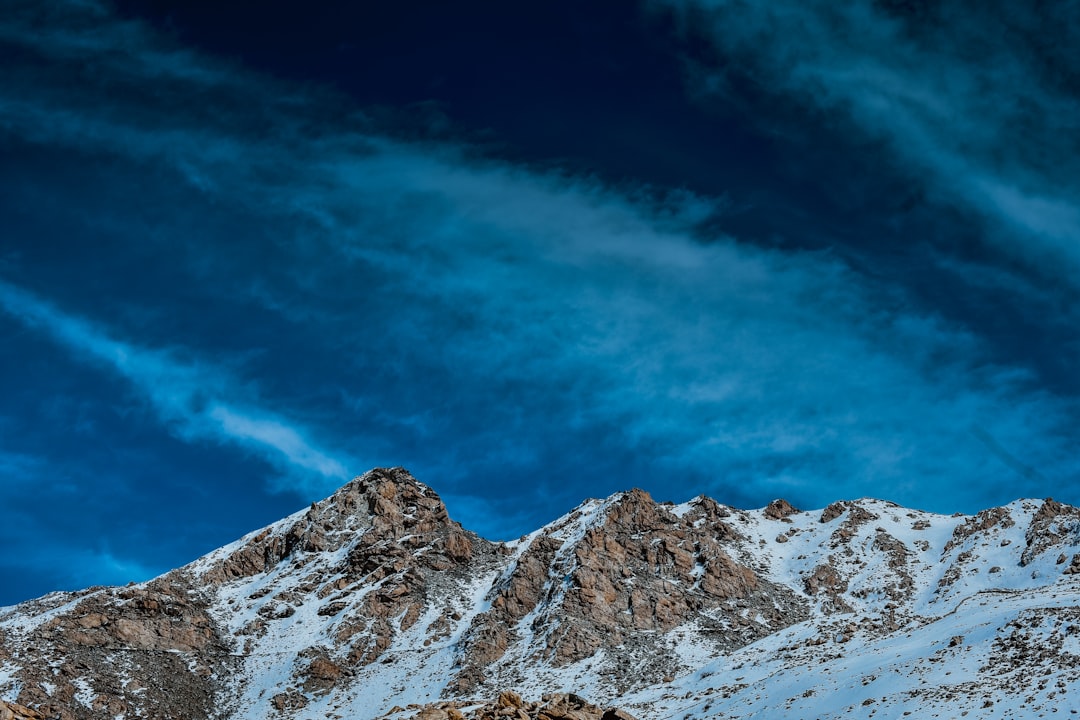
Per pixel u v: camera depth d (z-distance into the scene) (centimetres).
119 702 14062
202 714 14738
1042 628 9381
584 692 14238
